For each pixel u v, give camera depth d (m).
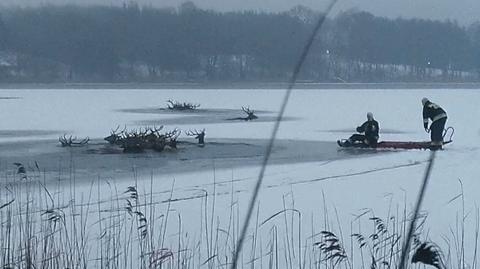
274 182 18.64
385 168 22.11
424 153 26.95
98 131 39.94
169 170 22.56
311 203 14.77
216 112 58.28
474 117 48.03
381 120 48.03
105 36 110.75
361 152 28.06
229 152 28.62
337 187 17.44
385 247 8.58
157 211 13.30
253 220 12.36
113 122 46.94
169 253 8.58
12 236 9.52
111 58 112.00
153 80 110.88
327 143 32.53
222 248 9.86
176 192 16.59
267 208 13.99
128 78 115.25
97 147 30.91
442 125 28.41
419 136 36.22
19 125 44.06
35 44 115.38
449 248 8.74
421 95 83.00
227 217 12.70
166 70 100.06
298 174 20.75
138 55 105.62
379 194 16.05
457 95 81.56
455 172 20.19
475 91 93.25
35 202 13.41
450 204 14.02
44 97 78.19
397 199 15.16
